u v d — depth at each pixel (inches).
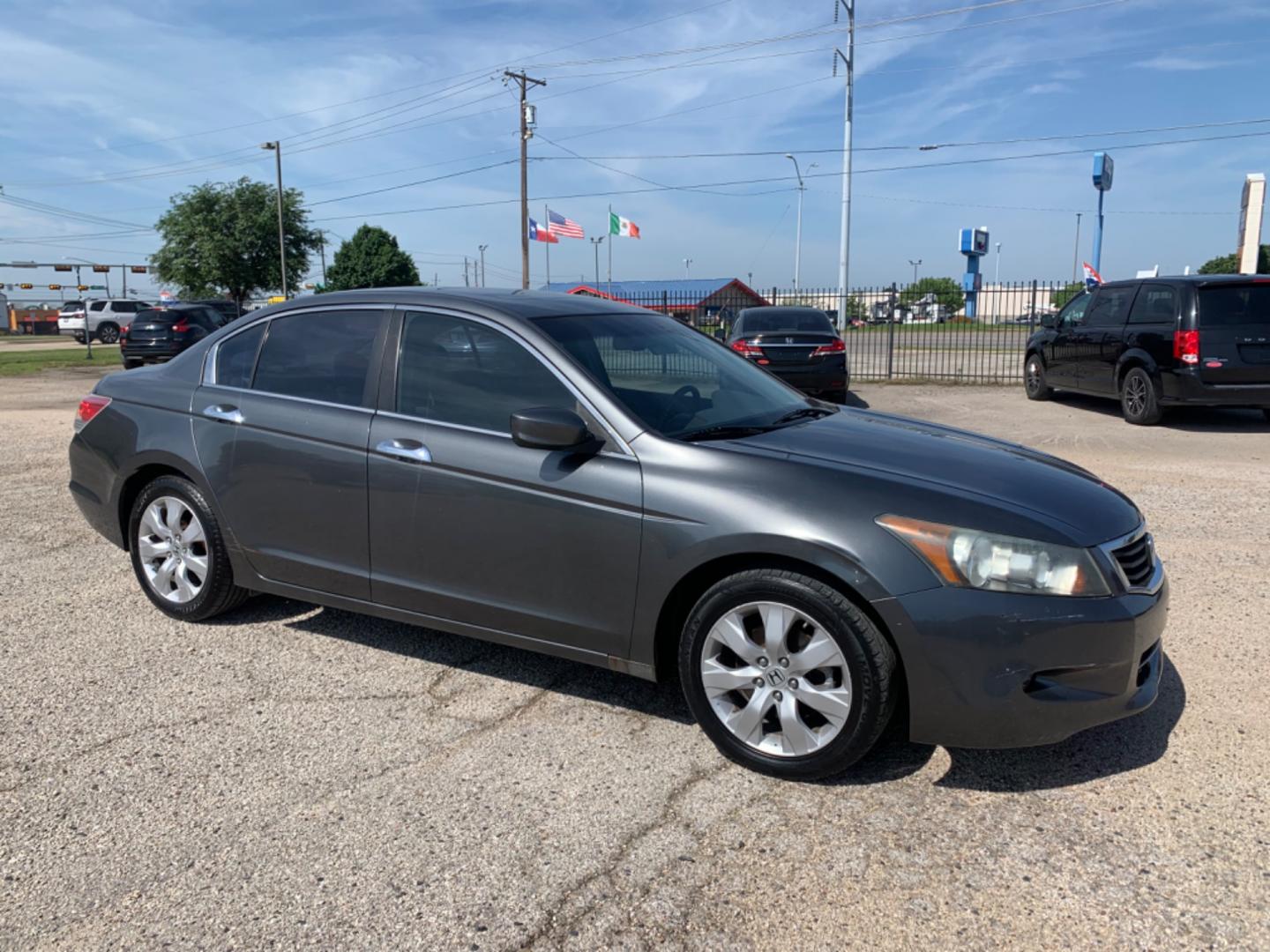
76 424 195.8
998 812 118.0
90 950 94.5
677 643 139.3
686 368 160.9
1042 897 101.7
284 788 124.5
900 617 115.4
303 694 153.1
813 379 512.4
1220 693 149.6
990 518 117.8
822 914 99.5
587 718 144.9
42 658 166.7
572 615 138.2
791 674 123.4
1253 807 117.8
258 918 99.4
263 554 167.9
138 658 167.5
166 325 864.3
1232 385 411.8
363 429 154.4
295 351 169.0
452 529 145.6
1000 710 115.0
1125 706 119.5
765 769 126.5
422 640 176.4
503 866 108.1
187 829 115.3
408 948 95.0
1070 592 115.3
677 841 112.5
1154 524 250.8
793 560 123.2
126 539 191.8
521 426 132.0
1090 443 395.9
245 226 1893.5
